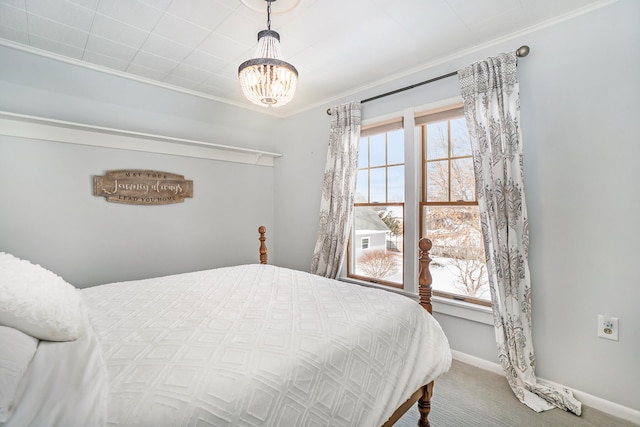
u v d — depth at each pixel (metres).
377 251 2.90
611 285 1.69
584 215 1.77
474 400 1.84
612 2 1.66
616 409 1.67
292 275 2.13
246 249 3.57
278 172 3.79
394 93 2.61
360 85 2.84
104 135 2.52
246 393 0.83
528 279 1.90
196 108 3.04
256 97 1.62
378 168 2.87
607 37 1.68
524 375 1.88
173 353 0.96
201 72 2.50
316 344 1.07
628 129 1.63
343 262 3.08
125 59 2.27
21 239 2.19
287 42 2.09
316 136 3.32
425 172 2.54
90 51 2.14
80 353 0.90
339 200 2.95
